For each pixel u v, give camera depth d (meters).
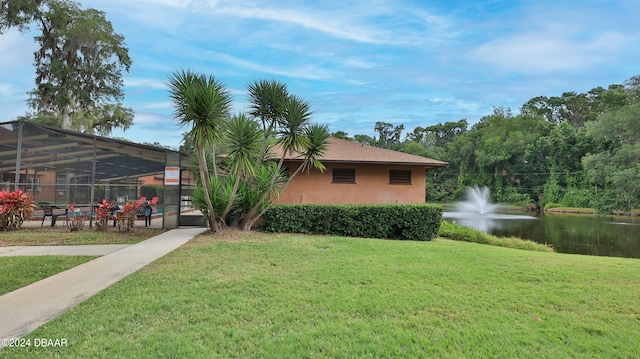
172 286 4.96
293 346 3.20
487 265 6.65
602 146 37.44
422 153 60.66
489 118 62.28
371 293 4.75
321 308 4.18
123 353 3.02
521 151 52.44
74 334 3.39
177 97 8.68
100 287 4.98
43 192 15.92
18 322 3.69
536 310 4.30
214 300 4.39
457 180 57.62
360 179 14.53
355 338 3.39
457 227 15.91
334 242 9.32
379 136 80.69
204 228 12.41
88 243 8.98
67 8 23.97
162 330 3.50
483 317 4.02
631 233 21.45
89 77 25.77
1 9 21.98
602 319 4.09
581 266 6.79
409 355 3.10
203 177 9.47
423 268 6.28
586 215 37.56
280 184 12.15
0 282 5.18
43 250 7.91
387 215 11.66
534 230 22.80
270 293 4.69
